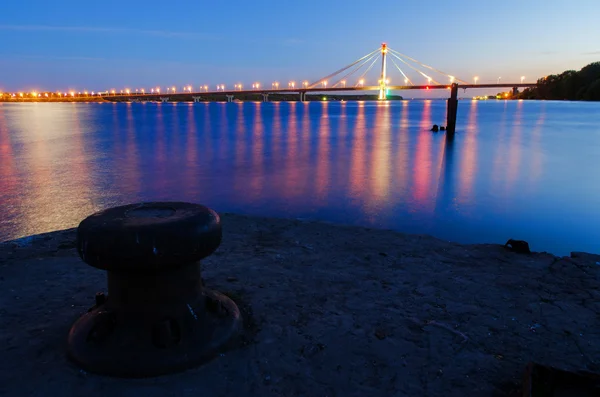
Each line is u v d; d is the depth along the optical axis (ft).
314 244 15.74
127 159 64.69
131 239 7.30
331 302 10.77
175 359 7.77
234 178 48.83
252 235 16.84
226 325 8.86
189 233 7.71
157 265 7.51
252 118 211.82
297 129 134.10
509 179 47.83
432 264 13.60
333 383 7.64
